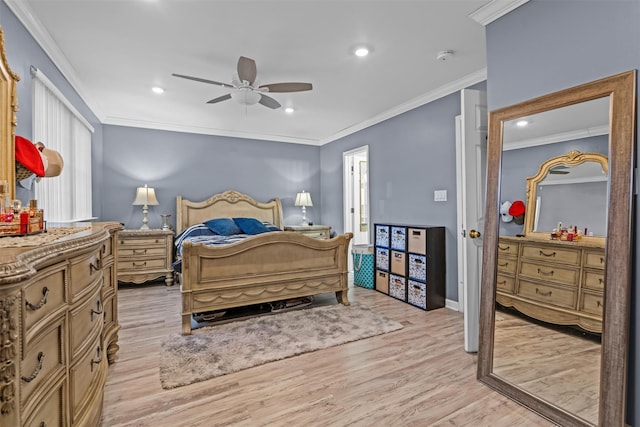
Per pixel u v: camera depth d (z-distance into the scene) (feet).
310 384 6.31
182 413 5.41
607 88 4.91
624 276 4.60
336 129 17.22
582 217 5.23
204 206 16.57
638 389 4.66
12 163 5.32
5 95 5.22
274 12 6.88
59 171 6.61
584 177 5.23
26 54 6.84
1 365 2.37
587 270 5.16
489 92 6.84
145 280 13.85
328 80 10.51
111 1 6.45
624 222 4.64
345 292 11.39
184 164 16.51
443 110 11.41
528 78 6.11
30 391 2.91
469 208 7.61
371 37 7.93
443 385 6.28
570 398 5.22
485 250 6.54
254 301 9.78
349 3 6.58
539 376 5.62
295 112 14.03
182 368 6.84
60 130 8.97
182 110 13.66
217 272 9.25
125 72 9.81
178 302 11.75
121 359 7.29
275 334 8.66
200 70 9.70
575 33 5.40
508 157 6.36
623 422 4.51
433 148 11.85
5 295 2.36
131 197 15.34
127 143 15.23
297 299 11.19
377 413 5.42
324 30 7.59
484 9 6.68
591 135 5.12
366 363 7.14
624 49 4.80
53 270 3.35
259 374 6.67
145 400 5.76
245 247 9.53
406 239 11.82
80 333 4.09
